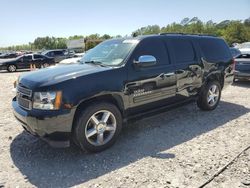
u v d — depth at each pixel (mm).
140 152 4258
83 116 3971
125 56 4609
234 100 7613
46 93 3750
